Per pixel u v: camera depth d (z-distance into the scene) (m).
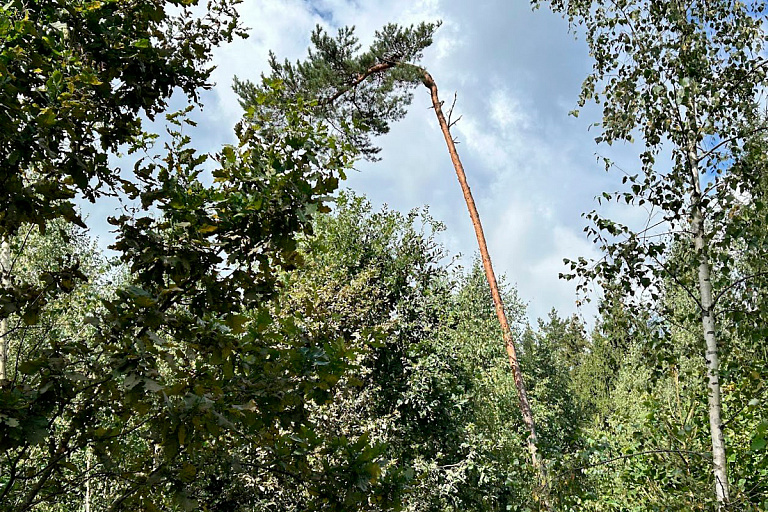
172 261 2.43
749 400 5.30
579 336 26.72
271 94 2.64
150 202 2.52
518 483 6.66
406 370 13.30
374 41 13.26
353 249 14.91
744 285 5.37
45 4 2.61
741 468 5.61
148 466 2.62
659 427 6.30
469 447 12.84
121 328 2.31
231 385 2.53
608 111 5.76
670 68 5.64
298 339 2.82
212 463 2.74
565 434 16.92
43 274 2.59
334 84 13.20
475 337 14.73
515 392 14.81
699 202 5.36
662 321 5.75
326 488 2.78
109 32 2.75
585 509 6.60
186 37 3.22
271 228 2.54
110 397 2.39
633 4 5.73
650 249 5.51
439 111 11.26
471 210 10.25
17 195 2.37
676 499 5.38
